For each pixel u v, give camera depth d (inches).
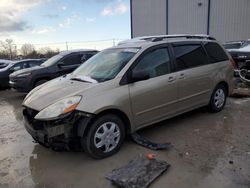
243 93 286.4
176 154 151.7
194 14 913.5
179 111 190.2
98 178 131.3
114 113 154.6
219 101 225.3
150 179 123.9
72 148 146.6
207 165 137.6
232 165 136.5
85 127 141.5
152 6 1018.7
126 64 163.0
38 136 145.1
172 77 180.1
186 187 119.6
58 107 139.3
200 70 200.7
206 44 214.4
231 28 834.8
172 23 975.6
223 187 118.2
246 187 117.5
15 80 337.7
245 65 338.6
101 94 147.3
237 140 167.9
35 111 148.7
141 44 179.5
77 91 147.0
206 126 195.3
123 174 129.2
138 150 158.9
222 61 223.1
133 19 1090.1
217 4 852.6
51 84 173.9
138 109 162.9
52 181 131.3
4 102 332.5
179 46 192.9
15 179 134.7
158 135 181.3
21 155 162.2
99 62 184.4
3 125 226.4
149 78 169.2
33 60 462.6
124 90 155.5
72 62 367.6
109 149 152.6
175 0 952.3
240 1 803.4
